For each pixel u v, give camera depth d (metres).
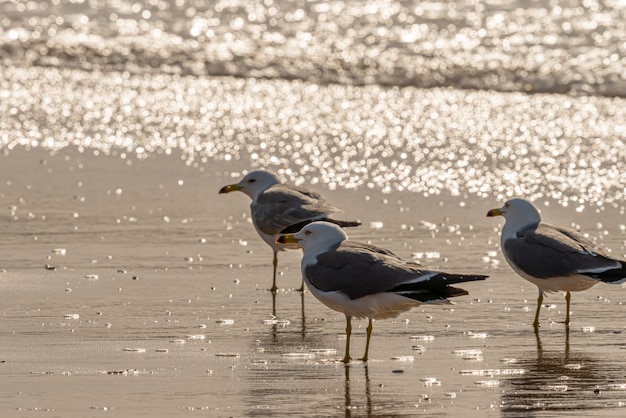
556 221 17.28
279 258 15.26
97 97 29.41
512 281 13.96
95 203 18.47
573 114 27.00
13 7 46.94
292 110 27.88
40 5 47.75
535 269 11.91
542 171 20.97
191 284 13.77
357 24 43.78
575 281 11.80
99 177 20.45
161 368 10.34
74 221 17.19
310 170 21.23
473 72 33.03
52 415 9.00
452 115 27.14
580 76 31.89
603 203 18.45
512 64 34.06
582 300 13.14
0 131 24.62
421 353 10.96
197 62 35.38
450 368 10.41
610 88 30.45
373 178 20.59
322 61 35.34
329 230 11.12
